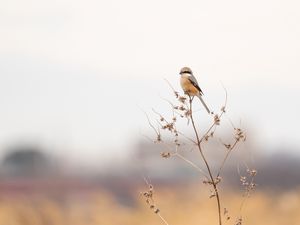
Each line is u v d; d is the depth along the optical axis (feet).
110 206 140.97
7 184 207.10
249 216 117.91
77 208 141.49
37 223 128.67
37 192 206.59
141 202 128.77
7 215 126.11
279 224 119.24
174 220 116.26
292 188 188.65
